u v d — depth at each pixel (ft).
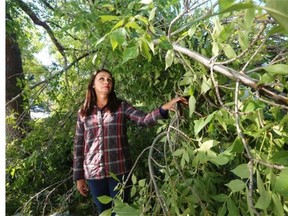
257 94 3.44
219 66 3.96
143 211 4.76
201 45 5.90
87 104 8.26
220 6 2.55
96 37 6.63
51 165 11.59
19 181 10.71
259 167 3.49
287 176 2.70
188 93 5.44
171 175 5.29
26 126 12.40
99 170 8.02
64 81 11.32
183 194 4.74
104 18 4.60
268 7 1.81
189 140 5.02
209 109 5.74
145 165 9.23
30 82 12.45
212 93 5.32
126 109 8.05
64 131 11.38
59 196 11.21
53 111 12.16
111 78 8.04
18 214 10.69
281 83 3.67
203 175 5.23
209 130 4.44
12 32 15.14
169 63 5.06
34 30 18.01
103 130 8.06
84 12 7.08
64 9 8.96
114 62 8.48
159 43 4.38
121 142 8.10
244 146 3.26
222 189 5.45
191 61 5.89
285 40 5.37
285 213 3.76
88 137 8.23
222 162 4.07
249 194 3.03
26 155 11.80
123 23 4.41
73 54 11.57
